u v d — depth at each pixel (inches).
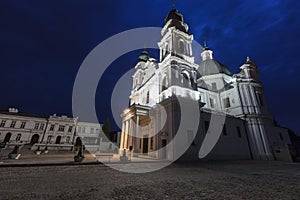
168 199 224.5
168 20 1300.4
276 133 1254.9
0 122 2050.9
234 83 1334.9
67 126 2332.7
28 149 1487.5
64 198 218.1
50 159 693.9
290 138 1478.8
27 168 446.6
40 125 2251.5
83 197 224.4
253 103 1246.3
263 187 310.5
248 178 406.0
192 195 246.4
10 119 2114.9
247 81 1304.1
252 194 260.8
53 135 2237.9
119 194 242.2
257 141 1138.7
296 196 253.8
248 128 1193.4
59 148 1614.2
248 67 1390.3
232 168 613.0
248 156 1096.8
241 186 315.0
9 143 1809.8
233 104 1309.1
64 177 357.1
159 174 435.5
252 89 1290.6
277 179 400.8
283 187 313.4
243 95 1282.0
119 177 379.2
